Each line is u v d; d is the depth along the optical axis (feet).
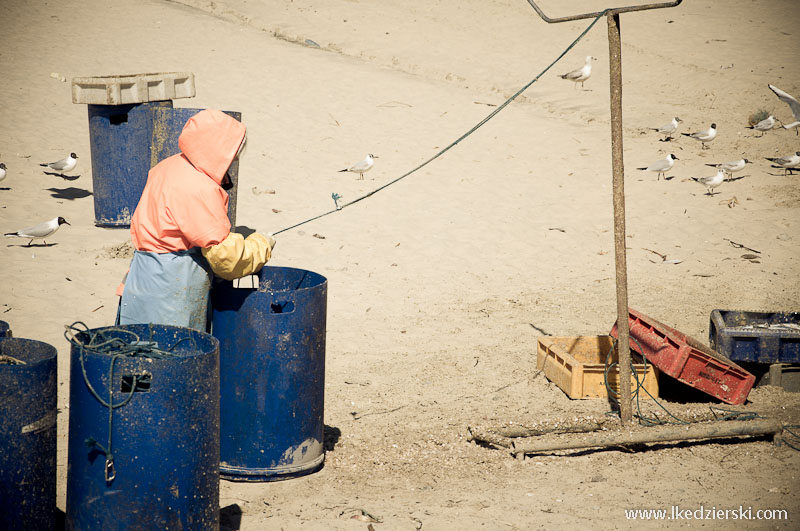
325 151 114.11
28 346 33.91
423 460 44.42
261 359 39.65
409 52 169.07
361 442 46.50
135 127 82.17
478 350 60.64
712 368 50.29
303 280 44.29
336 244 84.12
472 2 209.97
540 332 64.03
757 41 178.40
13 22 161.79
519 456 44.21
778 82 151.64
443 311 68.85
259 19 183.32
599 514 38.50
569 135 124.77
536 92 147.64
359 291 73.10
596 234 88.89
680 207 97.14
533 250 84.23
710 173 109.91
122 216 84.58
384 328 65.26
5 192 93.20
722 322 55.88
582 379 51.85
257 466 41.06
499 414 49.67
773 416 48.88
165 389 30.45
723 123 132.46
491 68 161.58
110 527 30.94
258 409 40.27
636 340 53.52
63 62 142.31
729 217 93.56
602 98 145.18
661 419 47.37
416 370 57.16
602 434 44.57
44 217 87.35
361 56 165.27
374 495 40.50
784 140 124.26
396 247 84.07
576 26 189.88
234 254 38.09
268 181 101.86
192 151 38.50
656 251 84.07
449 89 146.10
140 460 30.60
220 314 39.88
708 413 48.26
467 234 88.02
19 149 107.04
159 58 148.66
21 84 130.72
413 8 203.10
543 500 40.01
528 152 116.67
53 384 32.01
